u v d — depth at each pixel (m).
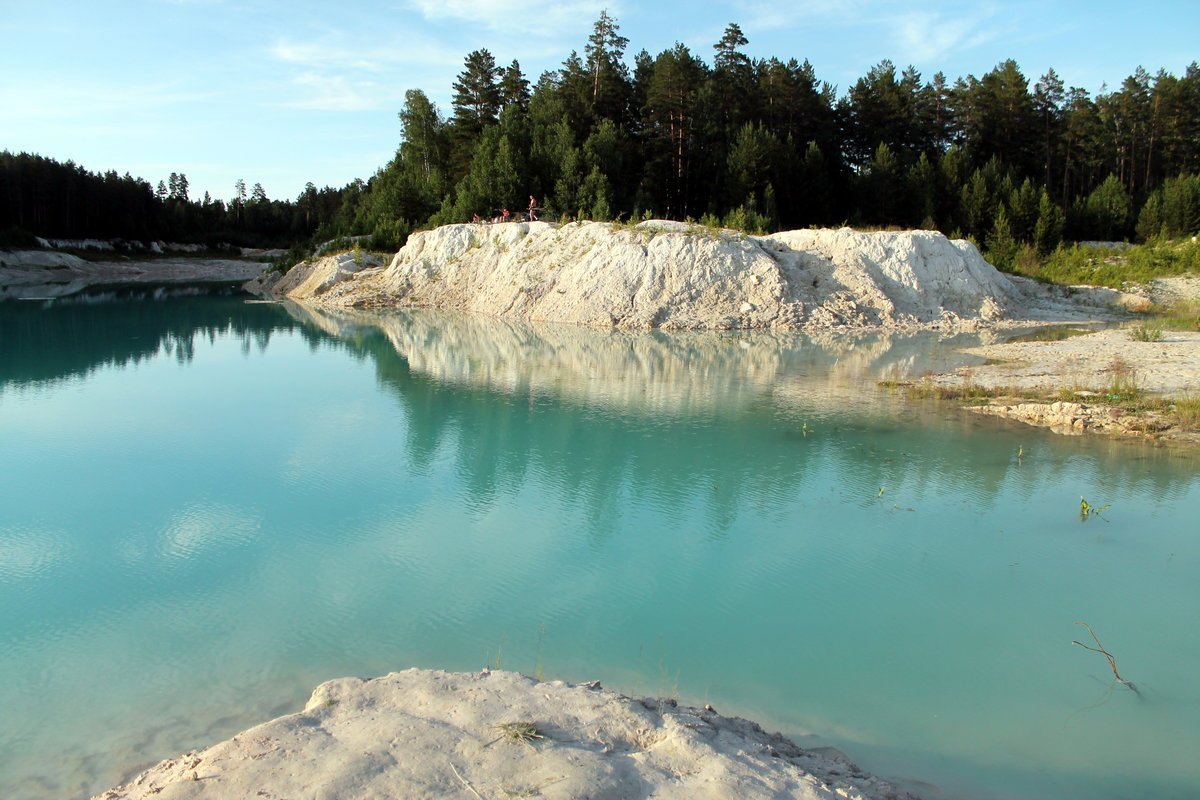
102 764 6.28
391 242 57.69
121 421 18.23
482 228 47.91
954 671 7.89
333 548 10.95
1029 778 6.20
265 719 6.96
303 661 8.01
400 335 33.81
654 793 4.76
